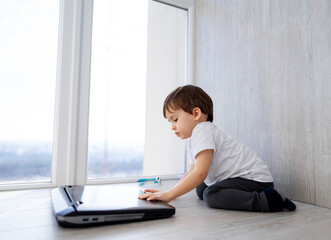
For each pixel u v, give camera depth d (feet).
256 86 4.17
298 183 3.50
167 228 2.20
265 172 3.21
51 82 4.32
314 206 3.22
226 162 3.23
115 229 2.12
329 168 3.16
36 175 4.16
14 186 3.89
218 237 2.01
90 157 4.69
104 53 4.91
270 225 2.37
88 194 2.79
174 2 5.57
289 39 3.69
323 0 3.29
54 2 4.41
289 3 3.73
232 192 2.92
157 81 5.72
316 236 2.09
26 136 4.12
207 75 5.25
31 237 1.91
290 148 3.61
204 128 3.21
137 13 5.37
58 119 4.21
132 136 5.24
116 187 3.33
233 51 4.66
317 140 3.30
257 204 2.81
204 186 3.46
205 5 5.43
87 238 1.91
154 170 5.54
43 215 2.51
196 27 5.65
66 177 4.23
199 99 3.44
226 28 4.85
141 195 2.78
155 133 5.61
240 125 4.43
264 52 4.07
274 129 3.85
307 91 3.43
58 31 4.41
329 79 3.18
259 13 4.19
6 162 3.99
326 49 3.23
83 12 4.48
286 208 2.88
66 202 2.41
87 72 4.46
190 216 2.62
